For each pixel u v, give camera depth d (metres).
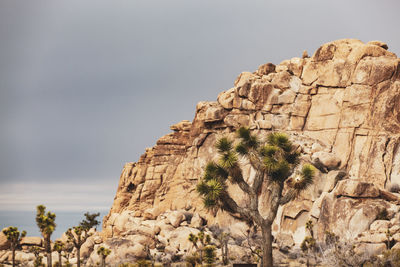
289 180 71.62
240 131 35.00
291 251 65.00
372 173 72.31
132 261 67.69
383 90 76.75
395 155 72.25
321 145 80.06
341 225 62.28
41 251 77.62
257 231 74.62
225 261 61.59
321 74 85.38
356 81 80.06
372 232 57.38
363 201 63.72
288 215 71.75
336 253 51.38
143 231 77.75
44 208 54.81
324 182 72.50
